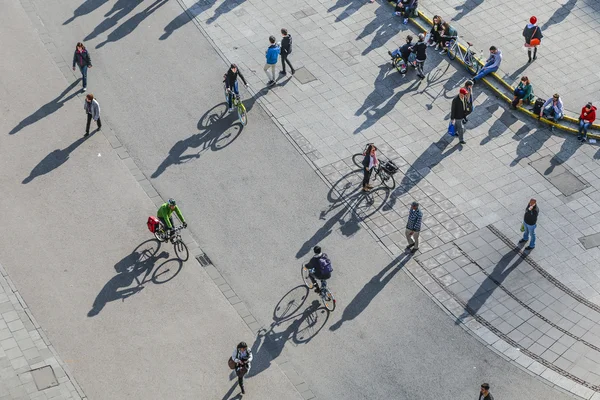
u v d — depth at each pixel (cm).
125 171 3219
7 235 2970
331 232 3055
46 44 3700
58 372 2598
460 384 2647
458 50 3691
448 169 3275
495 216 3119
